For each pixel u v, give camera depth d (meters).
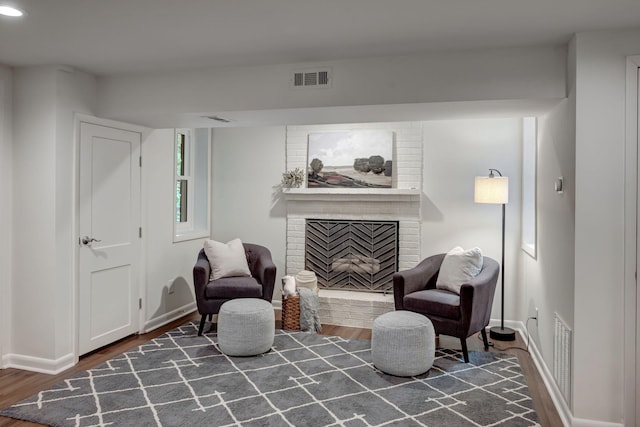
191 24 2.52
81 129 3.60
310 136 5.13
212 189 5.56
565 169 2.84
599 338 2.57
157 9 2.32
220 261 4.54
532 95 2.86
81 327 3.66
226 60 3.21
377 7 2.28
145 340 4.15
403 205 4.81
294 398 2.93
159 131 4.60
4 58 3.21
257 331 3.66
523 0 2.18
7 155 3.46
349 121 3.88
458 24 2.50
